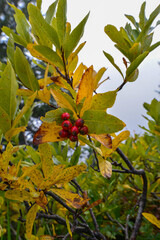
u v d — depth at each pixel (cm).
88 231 31
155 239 45
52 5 27
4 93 20
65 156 36
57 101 21
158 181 45
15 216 59
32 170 20
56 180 20
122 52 30
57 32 25
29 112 39
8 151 19
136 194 55
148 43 31
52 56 24
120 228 45
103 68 26
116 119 20
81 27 23
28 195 19
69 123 20
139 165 56
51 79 27
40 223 52
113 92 21
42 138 21
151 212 49
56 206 43
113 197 51
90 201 45
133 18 34
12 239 62
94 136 21
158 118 44
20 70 25
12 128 20
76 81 29
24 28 29
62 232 48
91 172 48
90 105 20
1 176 19
